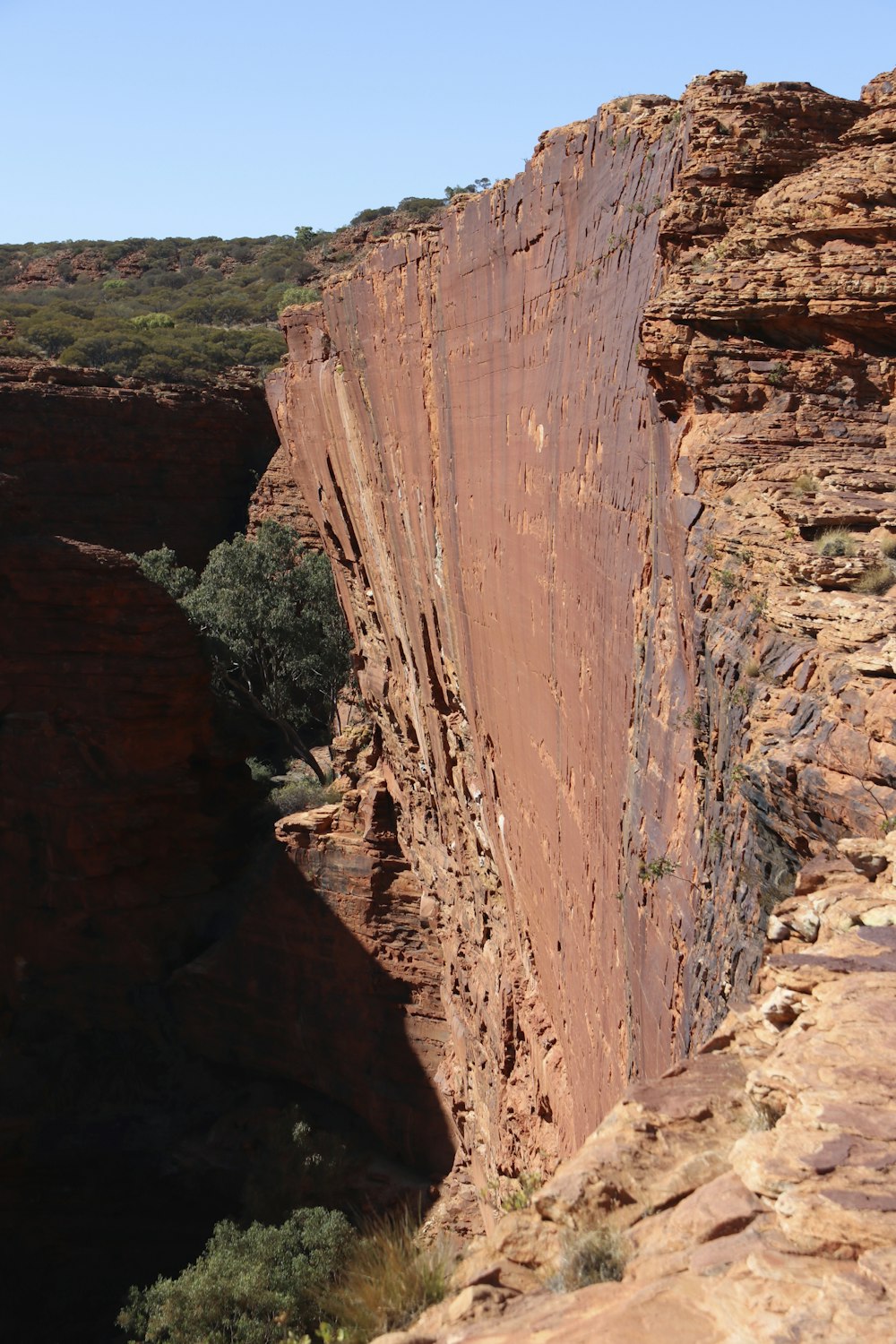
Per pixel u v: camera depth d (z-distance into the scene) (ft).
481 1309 13.93
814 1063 15.21
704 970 31.17
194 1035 132.46
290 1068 124.57
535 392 61.52
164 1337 84.84
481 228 70.69
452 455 81.87
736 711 30.83
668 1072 17.92
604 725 48.93
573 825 56.03
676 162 44.09
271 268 359.87
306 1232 90.17
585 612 52.47
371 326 101.09
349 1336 20.47
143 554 217.56
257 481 226.38
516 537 66.54
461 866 97.09
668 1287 12.32
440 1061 110.93
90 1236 122.01
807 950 19.39
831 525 33.12
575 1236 14.56
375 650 124.06
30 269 422.41
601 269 50.37
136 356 244.83
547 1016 68.08
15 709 146.82
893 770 22.94
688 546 37.45
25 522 154.10
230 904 140.67
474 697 83.20
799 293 40.24
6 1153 124.67
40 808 143.23
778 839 27.27
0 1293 119.03
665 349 41.09
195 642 153.28
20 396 206.69
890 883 21.08
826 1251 12.25
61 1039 137.08
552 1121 65.72
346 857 119.34
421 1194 99.81
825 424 39.24
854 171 41.29
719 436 38.88
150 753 146.51
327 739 178.81
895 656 25.54
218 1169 117.91
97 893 140.97
